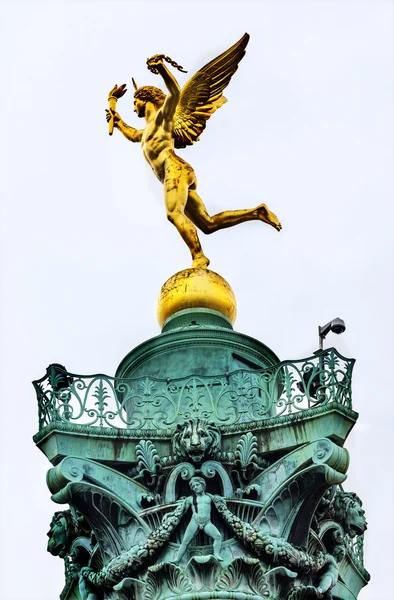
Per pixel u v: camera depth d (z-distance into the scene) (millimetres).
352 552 42906
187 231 45438
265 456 40781
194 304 44281
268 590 39562
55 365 41219
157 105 46719
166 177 45875
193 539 40031
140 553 39844
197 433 40375
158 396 41406
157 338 43594
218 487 40625
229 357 43406
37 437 40719
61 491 40250
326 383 40688
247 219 47156
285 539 40188
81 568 41719
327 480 39938
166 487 40594
